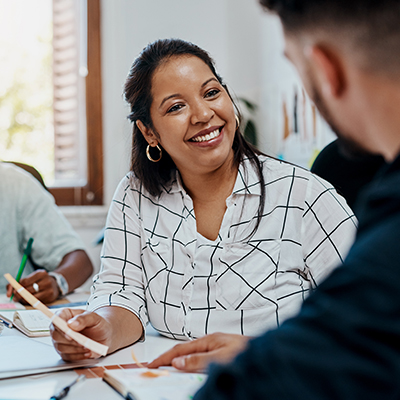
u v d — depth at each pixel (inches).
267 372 15.7
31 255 73.5
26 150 121.3
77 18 123.0
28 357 34.8
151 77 44.7
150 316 45.8
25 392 28.5
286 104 115.6
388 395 14.3
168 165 48.3
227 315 42.7
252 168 45.7
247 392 16.0
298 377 15.1
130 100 47.4
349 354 14.6
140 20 122.8
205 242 44.4
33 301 34.2
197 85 43.4
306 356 15.0
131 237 48.1
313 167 57.4
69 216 116.6
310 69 17.8
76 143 123.9
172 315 43.9
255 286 42.7
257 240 43.7
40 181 83.2
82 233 118.0
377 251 15.0
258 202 44.5
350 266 15.4
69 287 65.0
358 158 19.1
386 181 16.2
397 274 14.5
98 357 36.5
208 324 42.8
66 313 36.9
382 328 14.3
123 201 49.6
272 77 122.7
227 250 43.6
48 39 121.8
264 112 126.9
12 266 72.8
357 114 17.1
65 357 33.9
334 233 43.1
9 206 73.3
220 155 43.4
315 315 15.5
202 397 17.3
